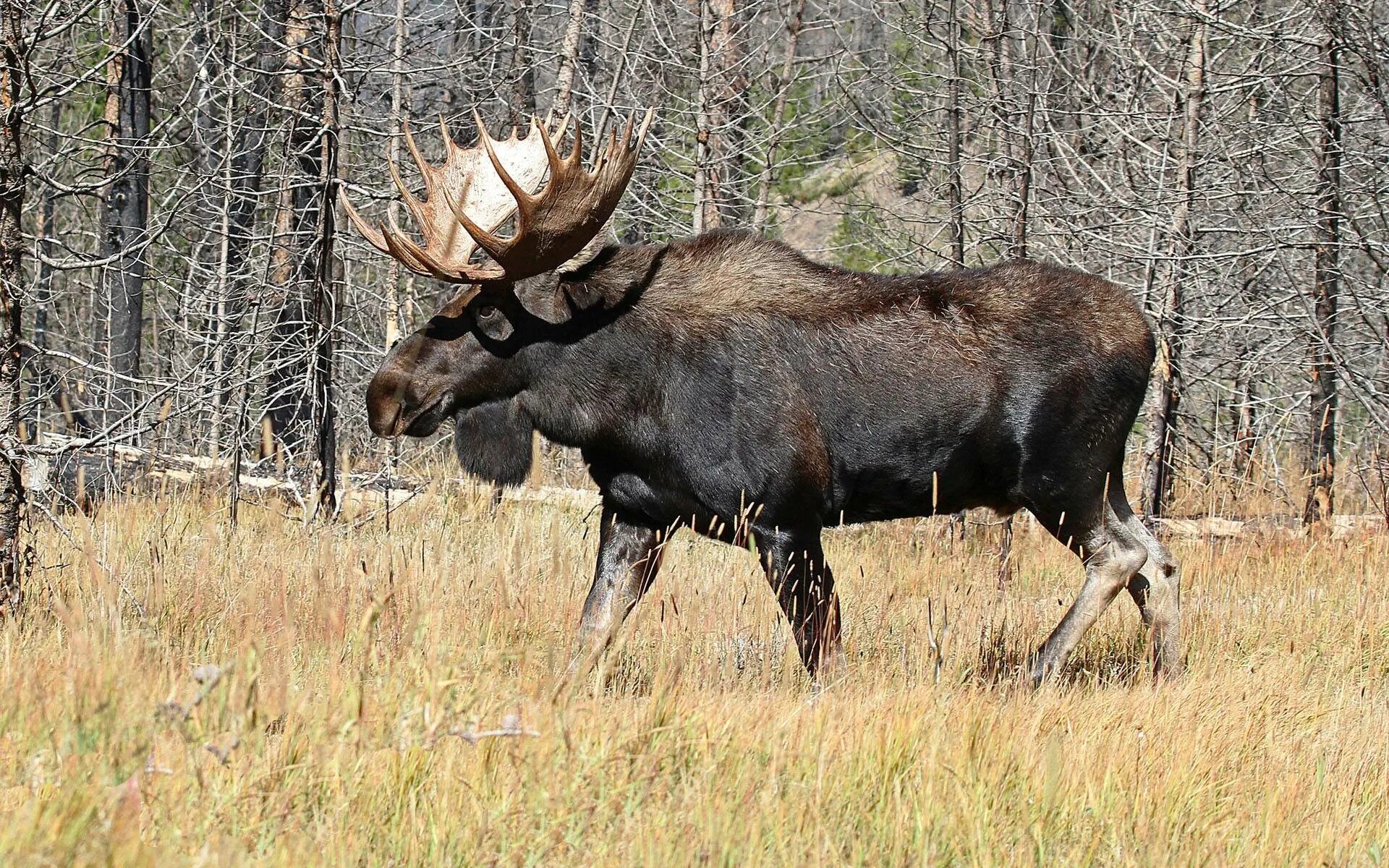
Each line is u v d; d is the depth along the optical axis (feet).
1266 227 79.82
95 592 45.96
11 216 46.09
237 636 44.14
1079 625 50.34
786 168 153.89
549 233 45.47
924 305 49.67
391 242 46.24
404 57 91.81
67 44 60.95
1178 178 83.97
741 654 47.57
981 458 50.19
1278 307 88.07
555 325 47.03
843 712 36.76
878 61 127.85
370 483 84.74
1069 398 50.08
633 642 46.75
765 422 46.96
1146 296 80.28
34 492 51.37
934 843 29.35
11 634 41.60
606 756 29.99
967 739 34.60
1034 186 93.86
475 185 50.85
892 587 58.39
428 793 28.60
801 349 47.93
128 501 61.77
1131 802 33.17
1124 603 63.16
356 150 101.76
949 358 49.14
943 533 80.07
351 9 74.02
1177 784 34.24
